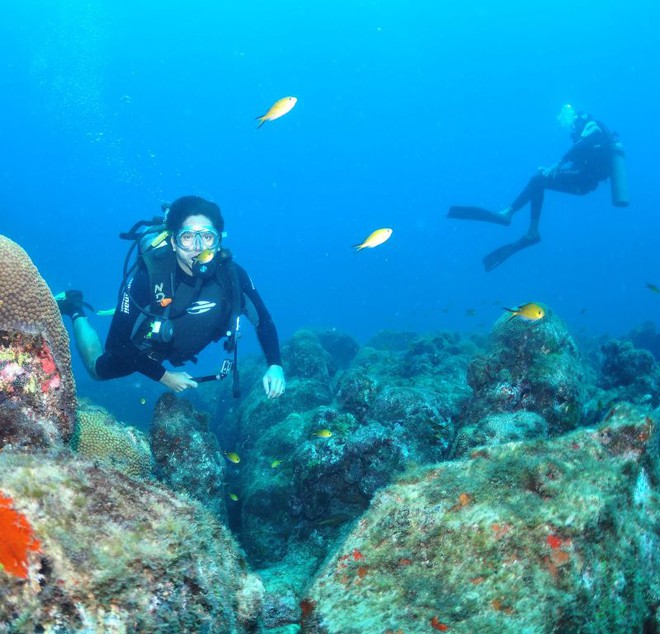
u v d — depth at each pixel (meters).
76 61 57.75
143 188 63.53
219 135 90.06
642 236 95.38
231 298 4.64
